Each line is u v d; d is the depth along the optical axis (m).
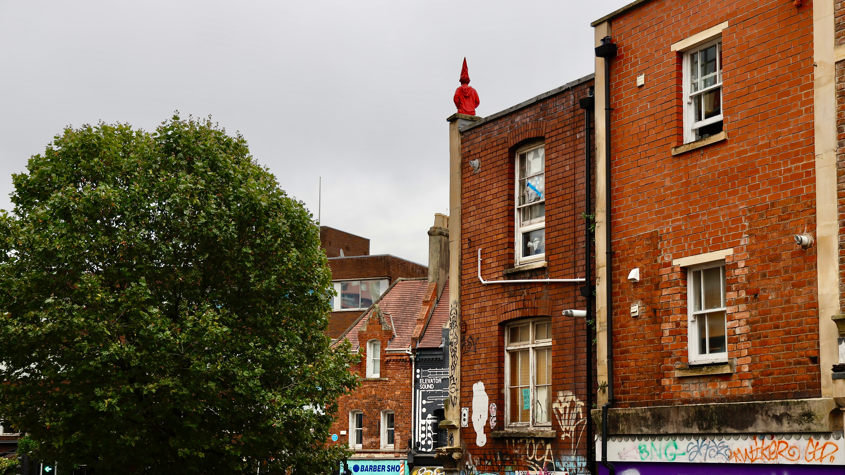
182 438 19.95
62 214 20.14
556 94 17.41
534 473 16.77
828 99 11.92
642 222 14.66
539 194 17.88
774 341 12.36
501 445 17.59
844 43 11.81
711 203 13.53
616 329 14.93
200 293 21.39
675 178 14.17
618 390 14.77
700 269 13.85
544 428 16.88
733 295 13.02
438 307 42.75
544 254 17.52
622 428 14.44
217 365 19.80
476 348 18.55
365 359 42.47
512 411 17.77
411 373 41.03
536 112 17.89
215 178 21.72
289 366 21.77
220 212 21.03
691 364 13.77
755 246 12.79
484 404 18.12
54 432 20.02
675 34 14.45
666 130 14.40
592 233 16.08
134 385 18.98
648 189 14.62
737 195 13.14
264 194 22.08
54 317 19.11
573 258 16.61
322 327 23.61
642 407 14.13
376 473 40.72
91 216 20.22
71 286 19.95
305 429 22.05
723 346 13.38
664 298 14.12
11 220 20.39
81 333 19.23
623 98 15.29
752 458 12.31
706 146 13.69
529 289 17.45
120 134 22.31
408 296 45.94
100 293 19.06
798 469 11.75
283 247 22.42
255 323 21.69
